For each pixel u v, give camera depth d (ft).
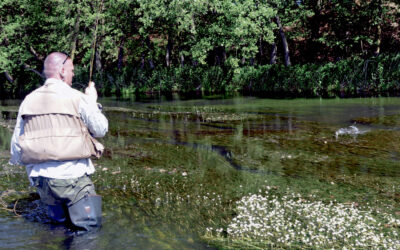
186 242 10.34
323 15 97.35
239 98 68.23
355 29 90.53
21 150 10.14
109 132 34.09
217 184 17.03
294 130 32.89
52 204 10.69
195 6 84.33
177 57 122.11
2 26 101.65
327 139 28.43
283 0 89.61
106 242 9.98
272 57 98.89
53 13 106.01
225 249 9.99
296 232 11.44
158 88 98.02
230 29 83.87
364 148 24.91
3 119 46.42
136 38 112.47
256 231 11.32
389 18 84.43
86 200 10.60
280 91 78.95
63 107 9.95
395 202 14.46
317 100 57.77
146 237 10.53
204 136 31.32
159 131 34.42
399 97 55.72
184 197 14.93
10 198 13.88
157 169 19.90
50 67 10.26
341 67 70.69
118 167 20.34
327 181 17.57
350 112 42.80
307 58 107.34
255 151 24.85
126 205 13.61
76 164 10.30
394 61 65.98
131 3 99.96
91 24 95.81
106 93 98.48
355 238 10.96
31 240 9.91
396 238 10.99
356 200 14.76
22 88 112.27
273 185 16.94
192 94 83.87
